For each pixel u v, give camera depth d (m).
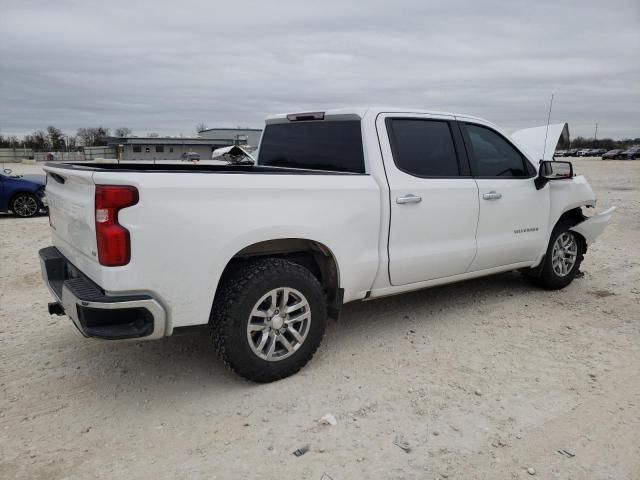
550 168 5.16
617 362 3.99
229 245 3.30
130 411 3.32
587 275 6.58
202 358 4.09
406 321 4.87
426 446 2.92
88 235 3.12
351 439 2.99
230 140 77.38
